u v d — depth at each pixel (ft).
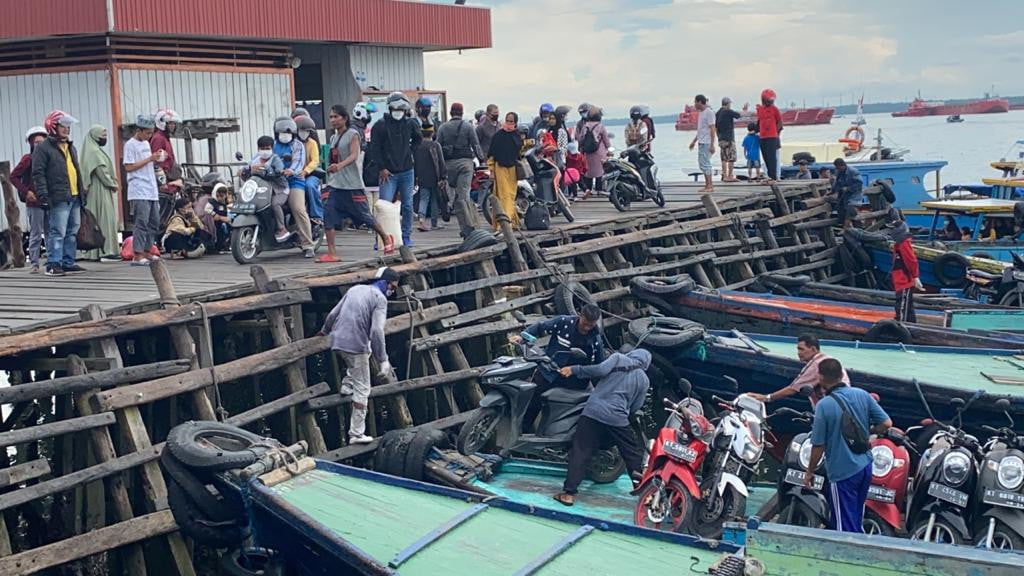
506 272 56.59
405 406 42.91
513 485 36.55
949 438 31.01
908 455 31.65
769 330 51.24
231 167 64.08
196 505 31.65
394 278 39.24
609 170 67.92
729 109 86.12
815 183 81.10
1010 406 36.35
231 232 50.72
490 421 37.91
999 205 81.66
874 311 55.06
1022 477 28.96
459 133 57.11
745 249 69.05
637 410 36.09
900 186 108.37
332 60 75.66
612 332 58.44
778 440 41.86
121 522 32.65
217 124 60.23
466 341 50.60
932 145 390.21
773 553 23.38
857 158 128.16
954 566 21.83
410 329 44.45
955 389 37.29
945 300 60.34
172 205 52.44
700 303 52.34
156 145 53.57
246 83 66.39
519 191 60.70
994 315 51.67
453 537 27.09
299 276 43.83
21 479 30.86
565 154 74.84
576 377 36.63
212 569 38.81
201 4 61.72
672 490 32.63
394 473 37.06
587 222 61.77
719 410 45.19
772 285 63.57
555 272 53.98
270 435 43.83
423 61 81.97
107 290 42.37
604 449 36.83
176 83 62.39
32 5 58.90
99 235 48.85
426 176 57.47
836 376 29.94
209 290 40.27
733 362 42.78
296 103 78.07
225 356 44.52
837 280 75.15
